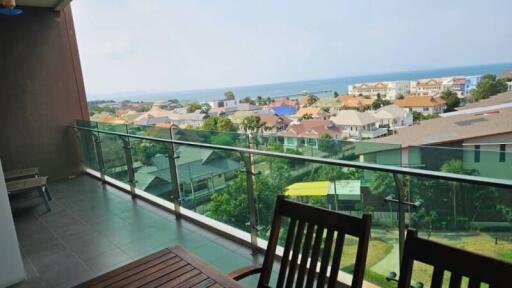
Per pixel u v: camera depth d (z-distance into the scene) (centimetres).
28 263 285
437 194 163
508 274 85
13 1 341
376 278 193
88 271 268
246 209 277
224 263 260
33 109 566
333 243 127
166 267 146
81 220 373
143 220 358
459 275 93
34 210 416
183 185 344
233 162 280
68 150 603
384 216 185
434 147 207
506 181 135
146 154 395
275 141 294
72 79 607
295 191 229
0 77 532
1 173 248
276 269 239
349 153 249
